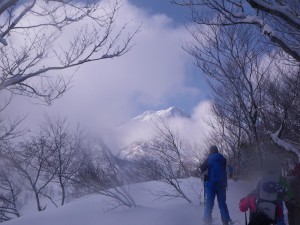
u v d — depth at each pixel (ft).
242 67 47.88
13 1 22.66
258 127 50.14
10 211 78.54
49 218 36.81
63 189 72.23
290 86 48.75
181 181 44.09
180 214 35.04
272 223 23.06
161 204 39.29
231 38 48.29
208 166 31.73
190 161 53.11
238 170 53.78
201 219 33.45
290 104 47.96
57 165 77.10
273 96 49.39
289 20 20.80
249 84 46.85
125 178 42.42
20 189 80.74
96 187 41.73
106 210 37.45
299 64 39.27
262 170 23.52
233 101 55.16
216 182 31.19
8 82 26.04
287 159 46.19
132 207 37.83
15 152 70.18
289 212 24.68
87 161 44.50
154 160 42.88
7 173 77.30
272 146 46.32
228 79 48.93
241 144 54.60
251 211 23.38
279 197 23.26
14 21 26.45
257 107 46.91
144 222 33.06
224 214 30.96
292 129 50.37
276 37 21.68
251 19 23.61
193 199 39.50
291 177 24.64
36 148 78.23
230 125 60.08
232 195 42.88
